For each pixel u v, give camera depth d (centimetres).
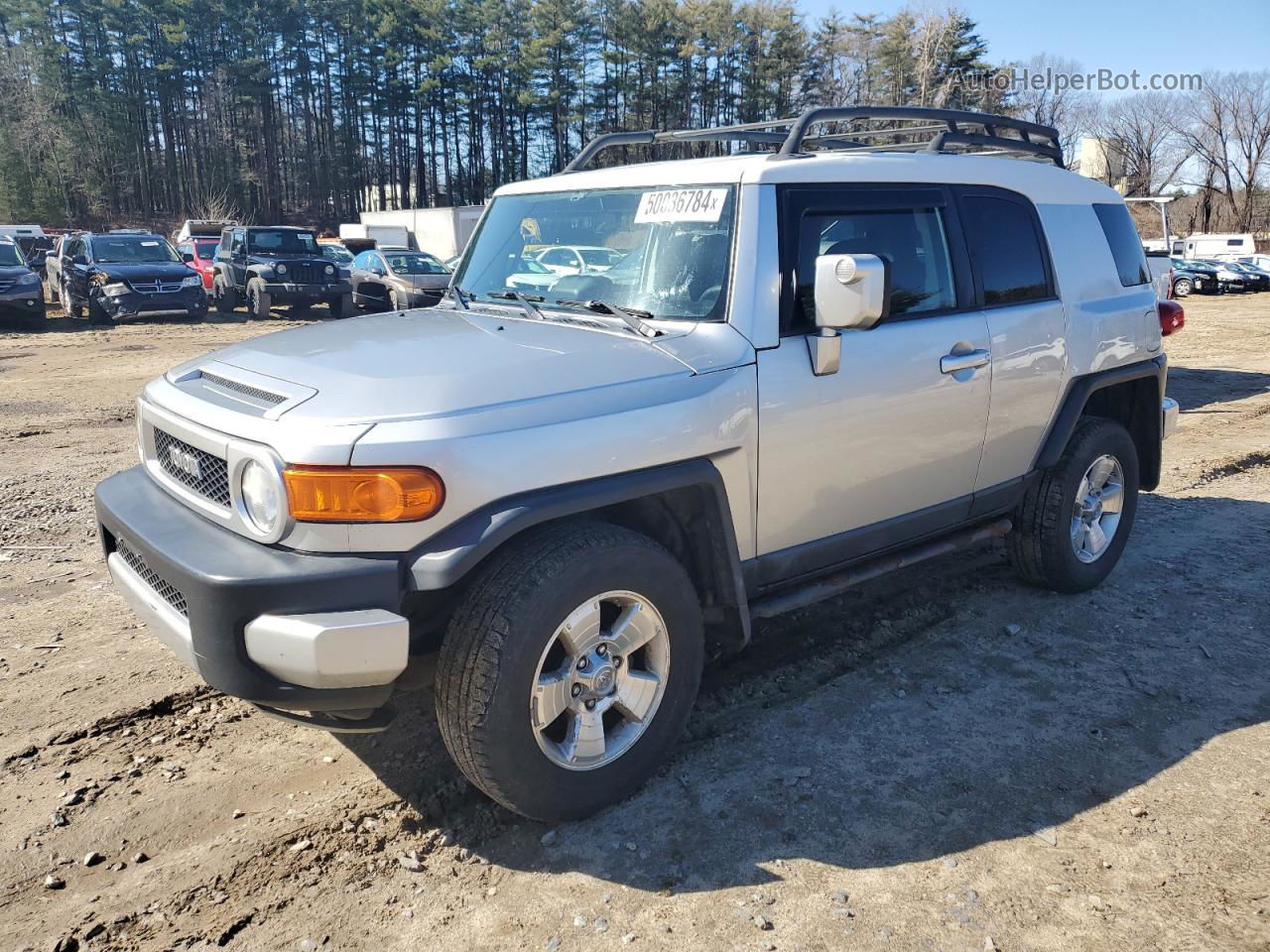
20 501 649
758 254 328
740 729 355
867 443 359
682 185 348
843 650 421
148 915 259
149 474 334
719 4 7175
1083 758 336
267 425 267
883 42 6694
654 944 248
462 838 293
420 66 8150
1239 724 358
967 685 389
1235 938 249
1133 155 6738
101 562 531
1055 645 426
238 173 7981
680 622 308
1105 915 258
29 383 1192
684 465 303
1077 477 454
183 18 7806
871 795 314
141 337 1703
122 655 413
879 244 367
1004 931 252
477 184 8556
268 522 265
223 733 354
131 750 342
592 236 369
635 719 306
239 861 282
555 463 273
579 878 275
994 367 402
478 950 247
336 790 317
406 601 278
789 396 330
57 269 2161
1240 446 815
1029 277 428
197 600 259
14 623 447
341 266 2342
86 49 8100
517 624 268
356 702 264
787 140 355
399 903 264
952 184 400
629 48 7350
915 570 516
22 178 7469
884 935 251
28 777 323
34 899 265
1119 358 473
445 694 275
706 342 319
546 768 284
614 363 301
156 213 8181
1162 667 404
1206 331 1902
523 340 320
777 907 262
